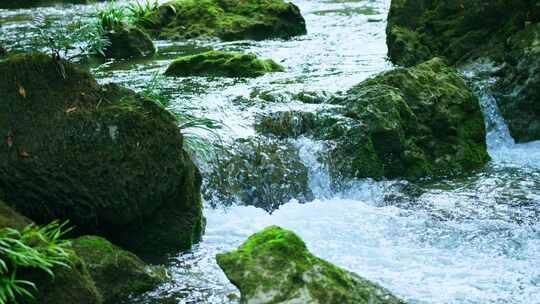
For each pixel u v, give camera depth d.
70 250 5.06
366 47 14.01
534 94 10.19
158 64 12.79
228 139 7.98
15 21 18.02
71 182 5.96
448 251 6.54
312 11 19.17
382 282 5.83
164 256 6.38
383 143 8.59
